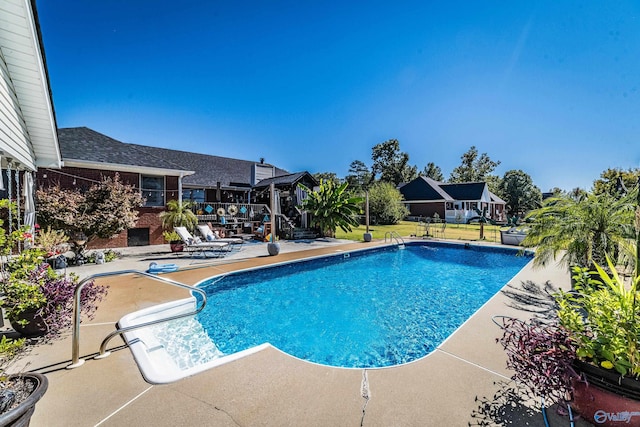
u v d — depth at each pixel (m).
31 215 6.71
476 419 2.21
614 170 17.50
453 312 5.83
